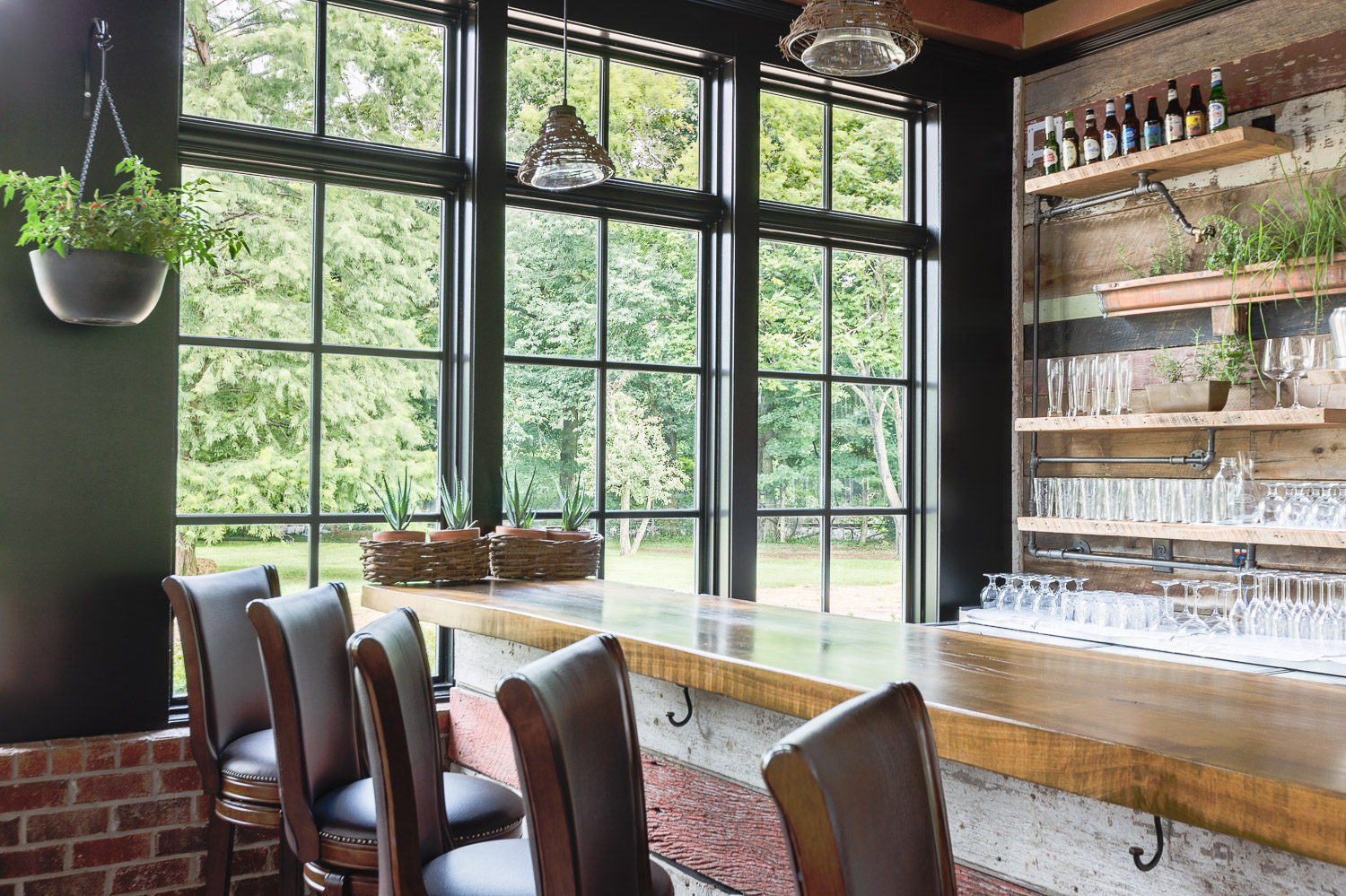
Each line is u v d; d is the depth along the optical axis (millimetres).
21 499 2484
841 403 3842
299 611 1880
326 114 3000
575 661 1358
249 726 2236
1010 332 4109
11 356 2475
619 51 3428
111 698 2592
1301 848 968
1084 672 1590
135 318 2396
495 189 3131
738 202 3512
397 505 2852
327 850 1757
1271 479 3242
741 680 1639
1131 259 3709
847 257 3875
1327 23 3145
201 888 2623
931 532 3932
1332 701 1383
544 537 2914
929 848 1116
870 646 1812
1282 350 2910
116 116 2598
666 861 2082
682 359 3543
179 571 2781
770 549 3668
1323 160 3146
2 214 2461
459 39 3186
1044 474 4027
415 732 1599
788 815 876
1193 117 3275
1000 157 4102
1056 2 3877
